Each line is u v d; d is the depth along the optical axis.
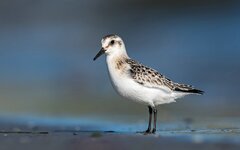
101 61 22.39
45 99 17.67
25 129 12.66
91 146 10.02
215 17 28.41
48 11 32.34
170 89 12.12
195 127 12.70
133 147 9.86
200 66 20.78
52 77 20.91
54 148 9.87
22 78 20.86
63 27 30.05
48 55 24.45
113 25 30.25
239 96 17.08
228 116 14.52
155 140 10.52
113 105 16.62
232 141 10.34
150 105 12.14
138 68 12.07
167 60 21.98
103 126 13.24
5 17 31.91
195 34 25.88
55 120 14.27
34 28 30.22
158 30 27.95
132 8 31.59
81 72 21.33
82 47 26.34
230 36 24.83
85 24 30.45
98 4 32.16
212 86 18.39
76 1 32.53
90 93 18.41
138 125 13.40
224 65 20.64
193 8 29.72
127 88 12.02
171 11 30.17
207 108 15.78
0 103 17.08
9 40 27.92
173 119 14.27
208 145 9.96
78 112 15.61
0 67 22.70
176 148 9.73
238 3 28.97
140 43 25.59
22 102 17.17
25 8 32.56
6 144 10.27
